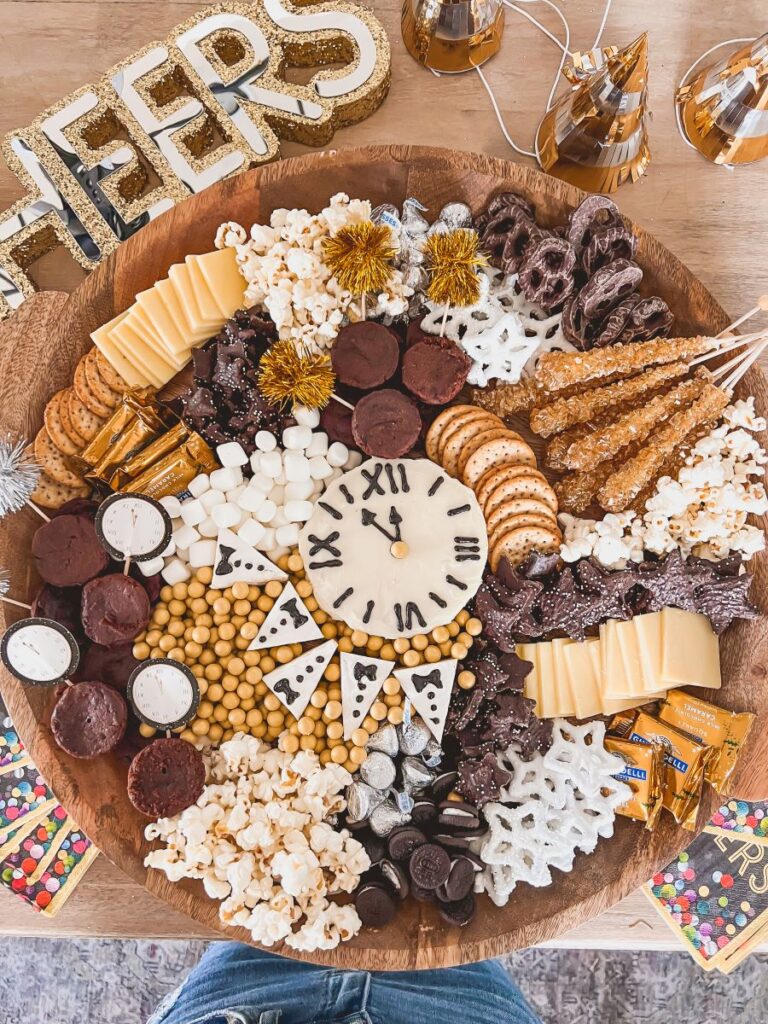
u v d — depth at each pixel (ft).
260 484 5.20
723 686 5.27
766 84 5.12
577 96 5.13
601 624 5.24
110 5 5.75
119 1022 8.39
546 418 5.19
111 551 4.86
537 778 5.07
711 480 4.99
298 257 4.88
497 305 5.24
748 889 5.66
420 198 5.29
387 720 5.19
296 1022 5.49
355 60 5.53
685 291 5.15
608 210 5.08
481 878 4.96
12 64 5.75
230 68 5.51
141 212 5.51
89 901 5.54
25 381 5.21
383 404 5.05
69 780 4.69
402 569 5.15
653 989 8.45
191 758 4.77
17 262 5.61
